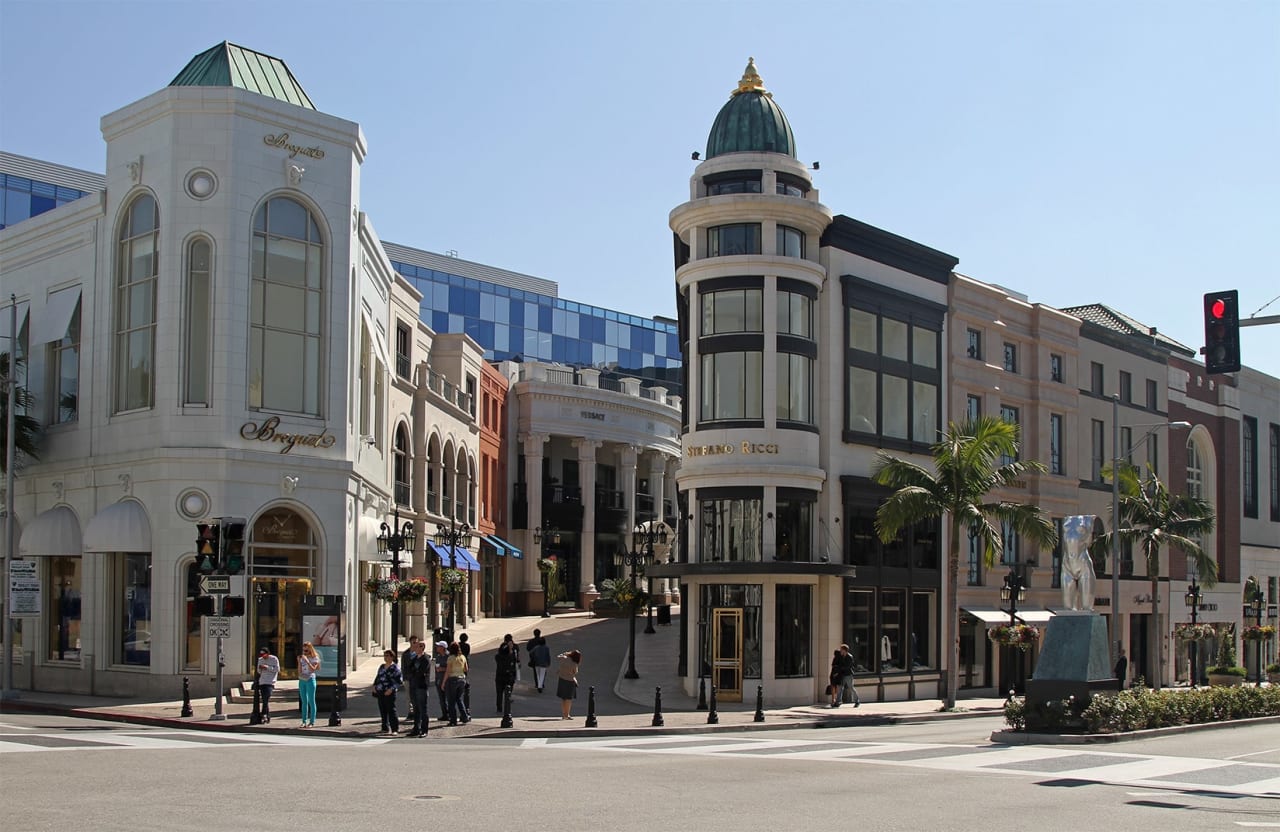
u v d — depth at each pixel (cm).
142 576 3612
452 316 9231
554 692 3897
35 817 1383
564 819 1427
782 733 2945
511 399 7344
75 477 3831
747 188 4234
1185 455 6644
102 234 3816
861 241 4438
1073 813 1549
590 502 7500
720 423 4072
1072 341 5647
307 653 2833
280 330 3653
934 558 4647
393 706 2719
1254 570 7488
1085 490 5669
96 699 3478
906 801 1641
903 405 4588
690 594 4109
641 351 10725
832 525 4184
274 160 3650
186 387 3534
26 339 4172
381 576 4675
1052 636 2758
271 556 3603
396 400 5209
